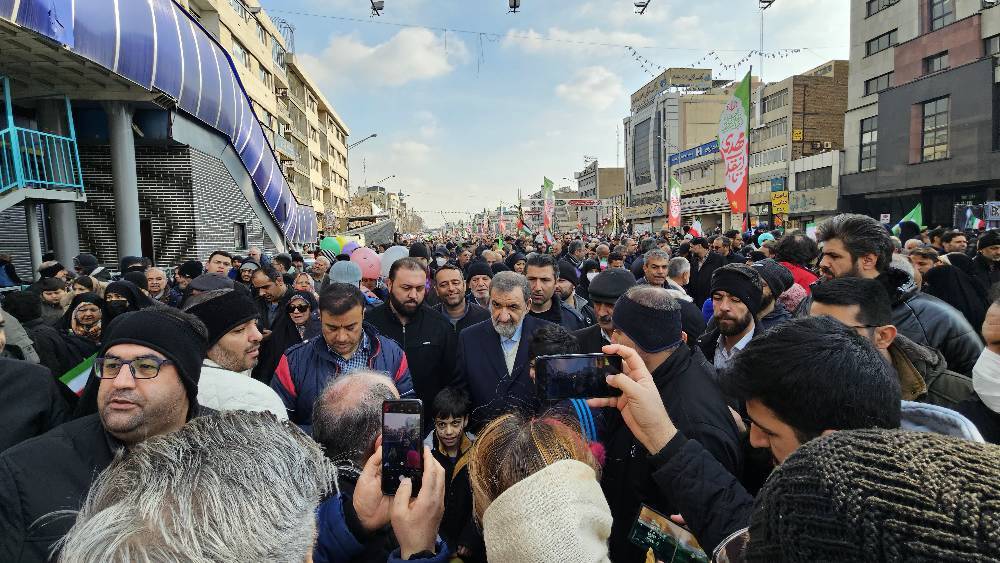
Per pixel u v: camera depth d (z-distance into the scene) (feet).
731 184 36.65
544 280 15.74
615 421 7.43
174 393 5.73
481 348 12.05
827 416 4.19
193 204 39.81
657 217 250.37
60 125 33.60
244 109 47.88
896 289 10.37
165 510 2.74
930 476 1.83
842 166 128.26
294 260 35.24
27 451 5.27
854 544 1.80
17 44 23.99
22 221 34.91
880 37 117.60
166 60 33.30
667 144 268.21
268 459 3.23
